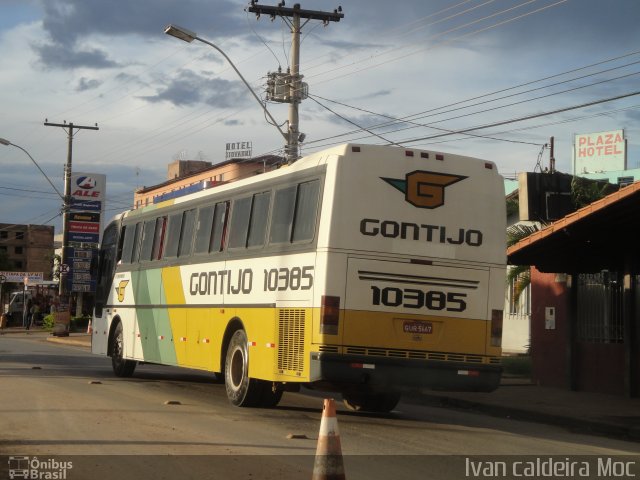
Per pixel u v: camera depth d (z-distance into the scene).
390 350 12.09
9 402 14.02
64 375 19.94
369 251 12.12
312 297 12.14
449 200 12.65
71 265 46.25
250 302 14.02
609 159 53.16
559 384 19.20
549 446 11.59
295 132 27.53
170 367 25.20
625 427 13.40
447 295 12.48
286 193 13.38
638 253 17.12
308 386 12.56
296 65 28.39
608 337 18.06
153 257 18.58
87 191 53.97
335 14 28.84
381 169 12.34
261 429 11.73
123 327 19.98
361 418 13.93
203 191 16.66
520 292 26.44
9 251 119.19
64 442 10.19
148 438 10.59
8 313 64.94
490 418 15.30
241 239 14.65
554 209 24.45
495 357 12.68
